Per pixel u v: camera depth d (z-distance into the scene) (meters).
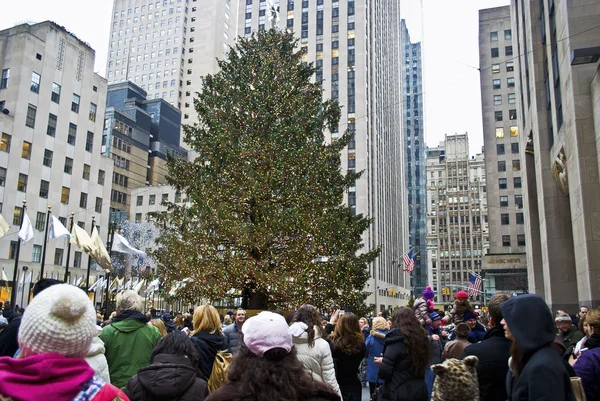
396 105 120.81
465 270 138.75
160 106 103.69
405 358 5.96
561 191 29.97
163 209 88.69
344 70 86.12
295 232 22.16
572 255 28.95
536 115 31.67
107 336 5.78
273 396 2.74
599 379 4.48
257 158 23.36
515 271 65.12
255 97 24.62
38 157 53.78
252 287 23.22
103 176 64.62
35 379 2.21
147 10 138.00
